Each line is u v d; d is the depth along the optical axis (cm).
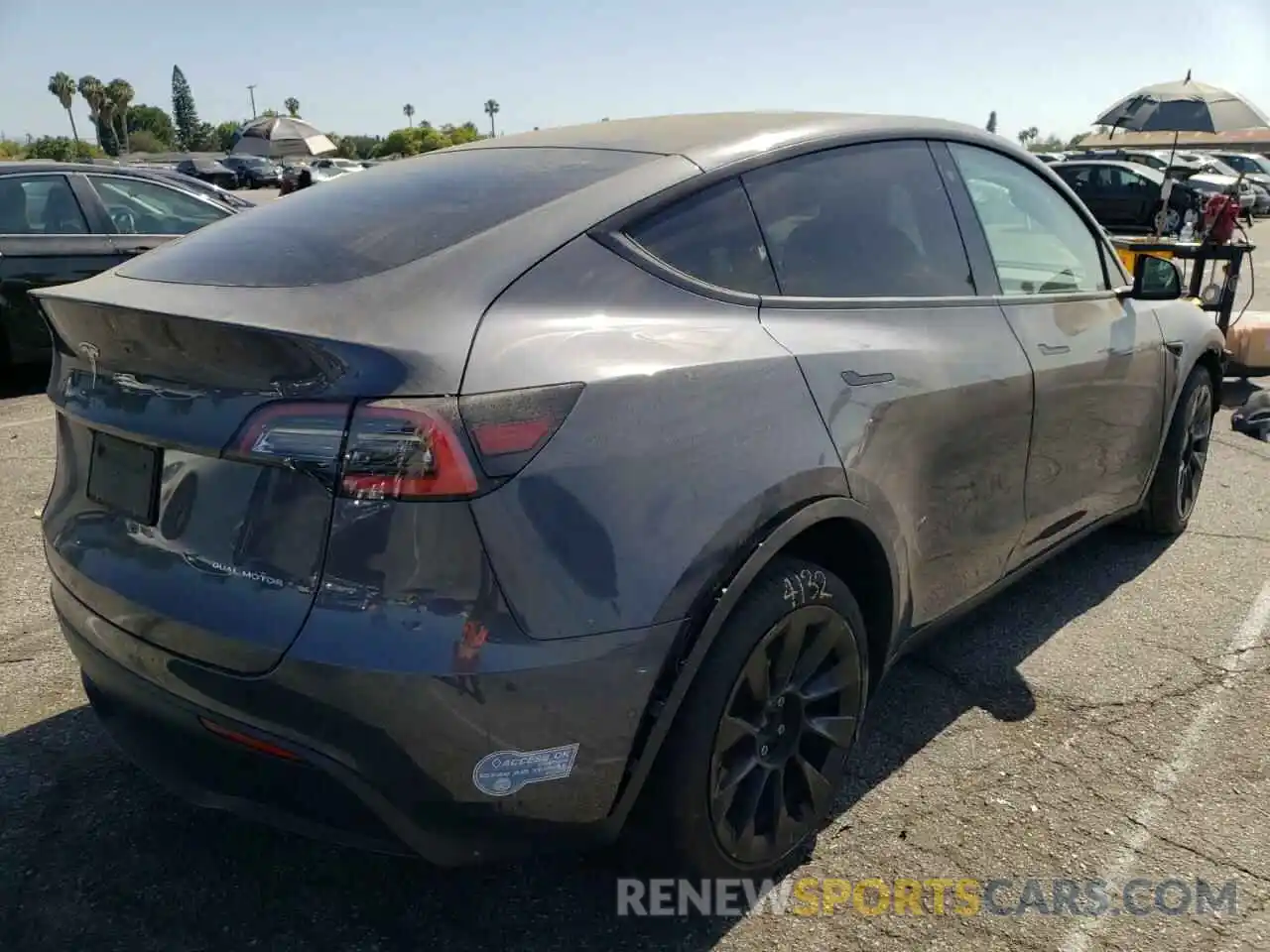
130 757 234
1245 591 413
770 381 231
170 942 231
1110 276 394
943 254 302
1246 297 1092
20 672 344
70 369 243
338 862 258
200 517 205
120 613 215
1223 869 255
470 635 185
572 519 194
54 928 234
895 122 305
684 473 210
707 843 226
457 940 233
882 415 255
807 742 254
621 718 202
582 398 198
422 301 200
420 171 273
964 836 267
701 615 211
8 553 443
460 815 194
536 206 230
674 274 232
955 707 328
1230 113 1009
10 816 272
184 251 251
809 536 246
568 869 254
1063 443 339
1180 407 434
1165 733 313
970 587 313
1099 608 398
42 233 734
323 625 186
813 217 267
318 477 186
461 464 183
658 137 267
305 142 4503
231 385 196
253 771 202
